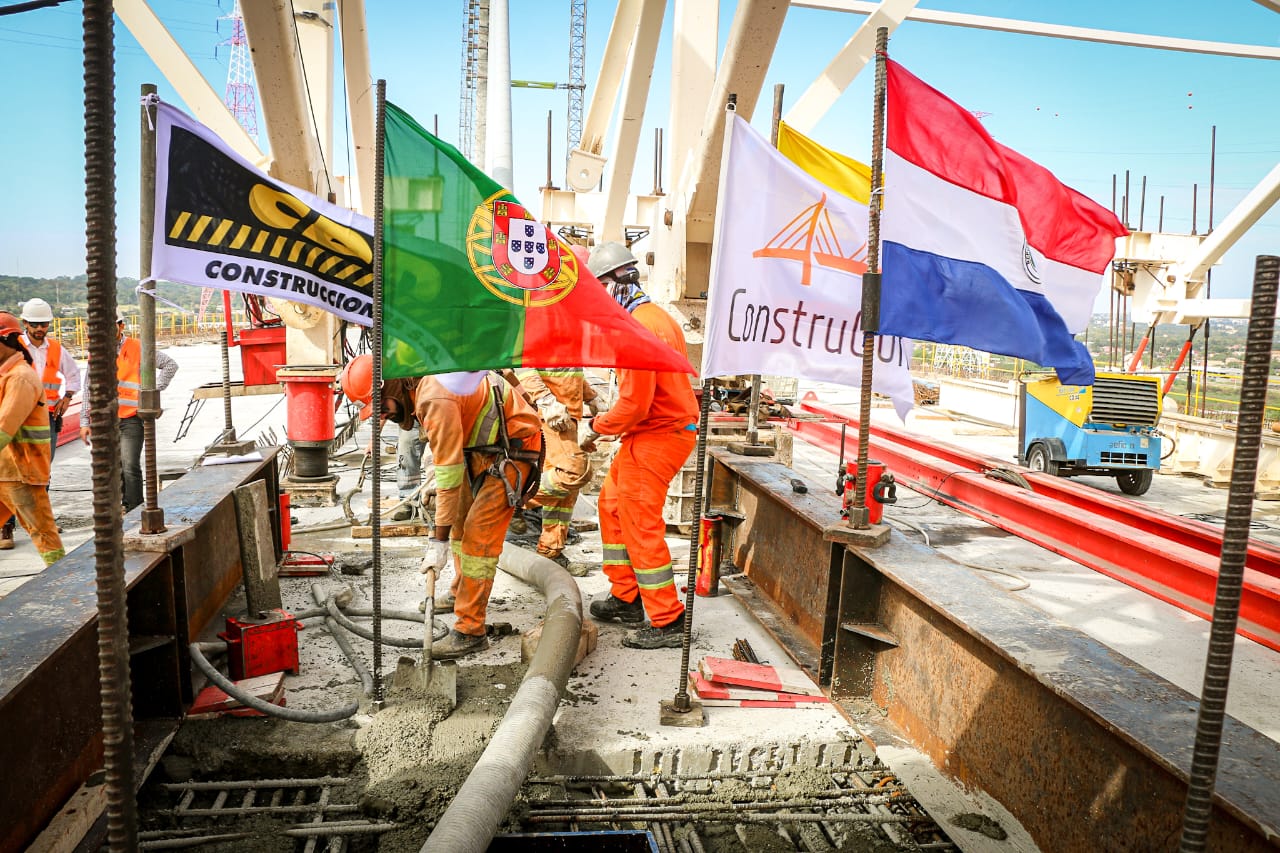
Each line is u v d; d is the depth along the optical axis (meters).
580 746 3.59
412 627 4.86
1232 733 2.34
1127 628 5.71
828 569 4.07
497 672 4.21
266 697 3.77
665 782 3.59
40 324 6.84
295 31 6.32
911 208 3.90
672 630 4.73
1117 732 2.35
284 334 8.34
